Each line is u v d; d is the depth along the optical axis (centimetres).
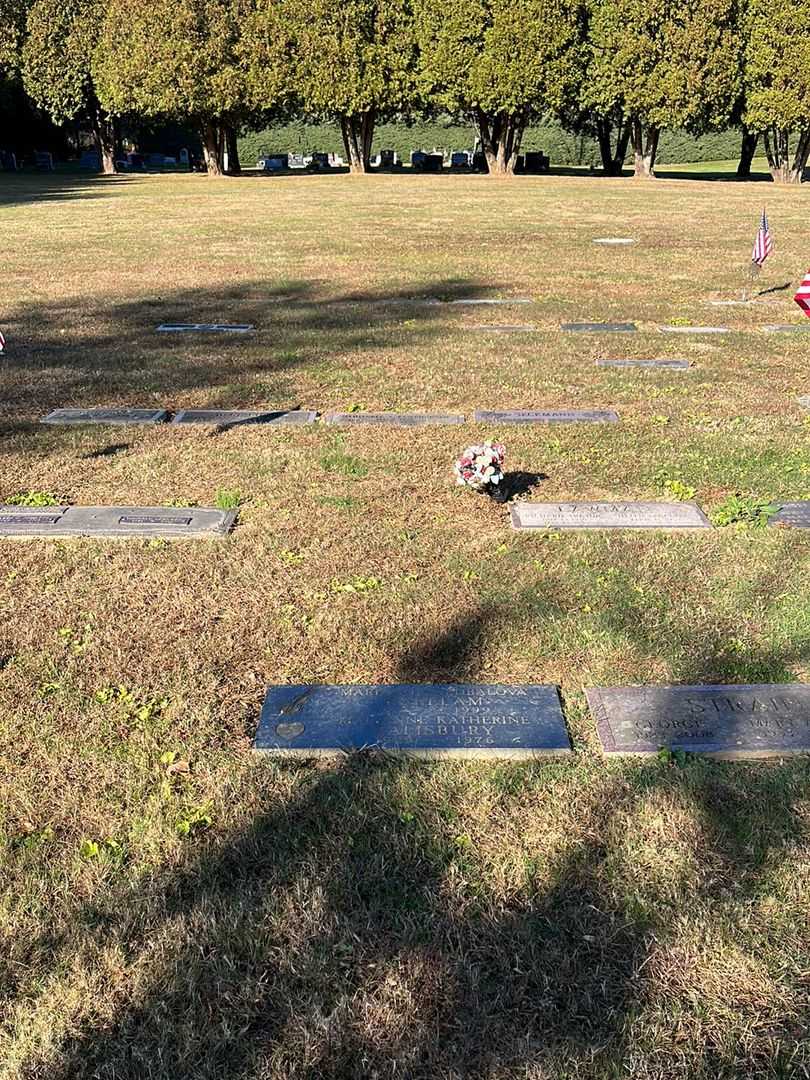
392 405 758
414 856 289
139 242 1755
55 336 1005
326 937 260
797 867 283
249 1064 228
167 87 3712
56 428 700
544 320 1091
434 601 438
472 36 3631
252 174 4519
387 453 638
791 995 245
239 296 1235
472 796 313
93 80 4106
